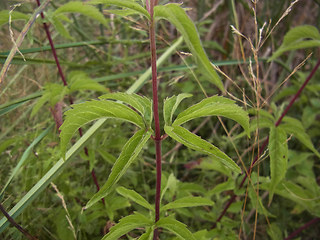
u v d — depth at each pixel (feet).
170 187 1.29
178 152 1.83
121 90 1.95
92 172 1.34
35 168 1.29
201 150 0.75
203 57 0.58
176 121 0.78
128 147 0.76
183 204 0.96
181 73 1.89
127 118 0.78
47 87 1.27
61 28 1.36
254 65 1.98
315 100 1.80
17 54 1.35
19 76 1.76
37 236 1.24
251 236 1.56
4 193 1.16
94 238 1.31
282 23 2.02
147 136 0.76
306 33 1.15
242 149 1.75
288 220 1.61
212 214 1.33
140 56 1.98
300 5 2.01
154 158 1.82
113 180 0.74
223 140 1.84
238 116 0.77
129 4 0.69
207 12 2.22
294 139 1.78
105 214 1.29
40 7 1.01
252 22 1.76
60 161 1.12
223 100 0.79
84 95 1.79
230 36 2.13
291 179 1.62
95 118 0.77
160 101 1.83
